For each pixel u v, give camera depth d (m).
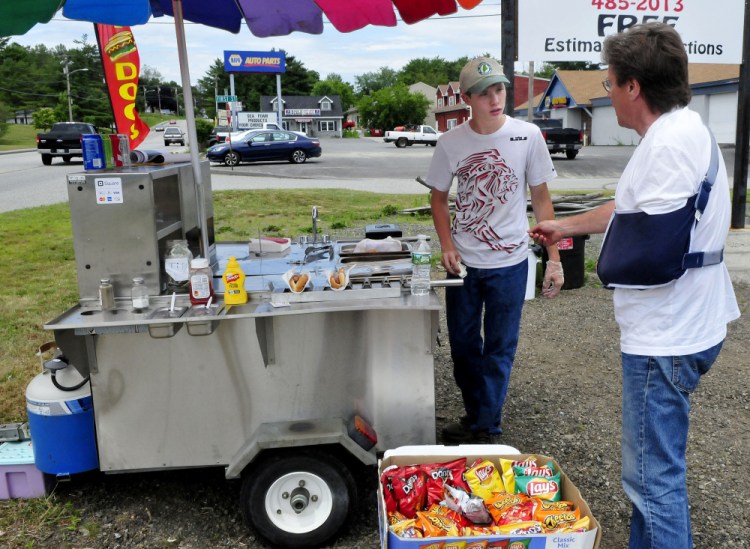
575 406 3.96
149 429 2.73
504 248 3.15
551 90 43.66
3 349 4.96
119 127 3.39
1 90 73.81
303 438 2.56
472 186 3.15
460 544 2.14
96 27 3.29
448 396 4.14
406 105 74.81
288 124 66.50
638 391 2.06
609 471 3.22
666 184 1.91
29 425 2.94
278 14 3.64
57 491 3.08
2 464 2.96
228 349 2.68
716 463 3.27
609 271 2.05
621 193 2.05
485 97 2.99
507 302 3.19
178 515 2.91
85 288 2.70
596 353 4.84
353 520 2.79
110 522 2.85
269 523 2.61
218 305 2.65
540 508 2.33
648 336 2.02
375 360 2.75
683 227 1.93
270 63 32.97
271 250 3.64
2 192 15.23
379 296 2.70
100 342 2.63
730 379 4.27
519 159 3.10
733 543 2.66
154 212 2.66
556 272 3.21
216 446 2.76
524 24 6.31
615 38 2.05
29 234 9.61
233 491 3.10
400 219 10.78
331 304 2.62
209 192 3.45
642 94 2.00
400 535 2.17
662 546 2.04
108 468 2.76
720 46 7.46
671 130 1.94
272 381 2.72
